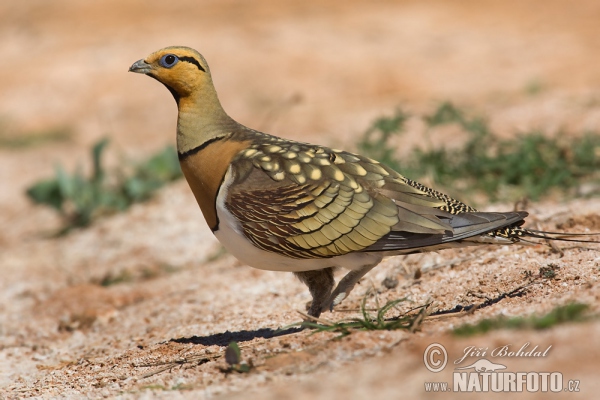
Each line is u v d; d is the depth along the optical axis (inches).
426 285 568.7
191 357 499.8
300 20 1761.8
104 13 1879.9
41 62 1610.5
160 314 650.8
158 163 996.6
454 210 482.0
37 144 1322.6
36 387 520.4
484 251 601.9
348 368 409.1
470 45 1546.5
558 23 1654.8
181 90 517.0
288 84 1422.2
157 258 813.2
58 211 973.2
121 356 549.6
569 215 633.0
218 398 405.1
